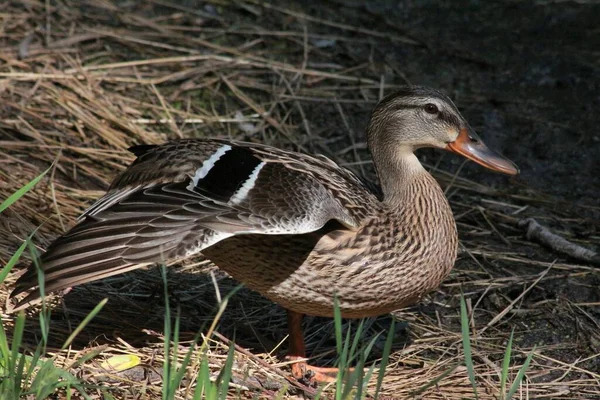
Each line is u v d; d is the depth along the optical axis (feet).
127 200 25.36
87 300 31.17
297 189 26.09
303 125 43.32
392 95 30.35
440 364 30.19
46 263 24.07
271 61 47.11
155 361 28.04
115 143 40.11
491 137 43.62
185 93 44.32
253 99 44.55
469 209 39.11
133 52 46.21
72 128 40.78
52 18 47.34
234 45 48.06
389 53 49.19
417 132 29.91
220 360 28.55
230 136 41.86
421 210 28.73
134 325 30.27
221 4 51.21
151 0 50.55
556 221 38.78
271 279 27.78
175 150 27.84
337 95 45.60
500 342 31.71
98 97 42.57
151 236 24.36
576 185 41.19
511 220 38.40
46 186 36.58
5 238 33.50
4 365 24.62
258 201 25.44
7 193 35.78
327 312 28.45
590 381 29.84
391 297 28.14
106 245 24.25
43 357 27.35
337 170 29.73
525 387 29.27
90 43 46.21
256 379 27.91
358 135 43.14
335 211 26.35
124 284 32.50
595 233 38.14
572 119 45.37
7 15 46.73
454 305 33.53
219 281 33.37
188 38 47.60
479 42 50.93
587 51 50.55
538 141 43.73
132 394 26.04
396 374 29.63
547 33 52.03
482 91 47.01
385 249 27.55
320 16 51.55
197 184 25.77
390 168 30.01
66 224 35.06
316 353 30.83
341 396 23.13
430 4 54.13
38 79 42.80
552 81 47.98
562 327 32.58
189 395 26.20
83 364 27.35
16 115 40.65
